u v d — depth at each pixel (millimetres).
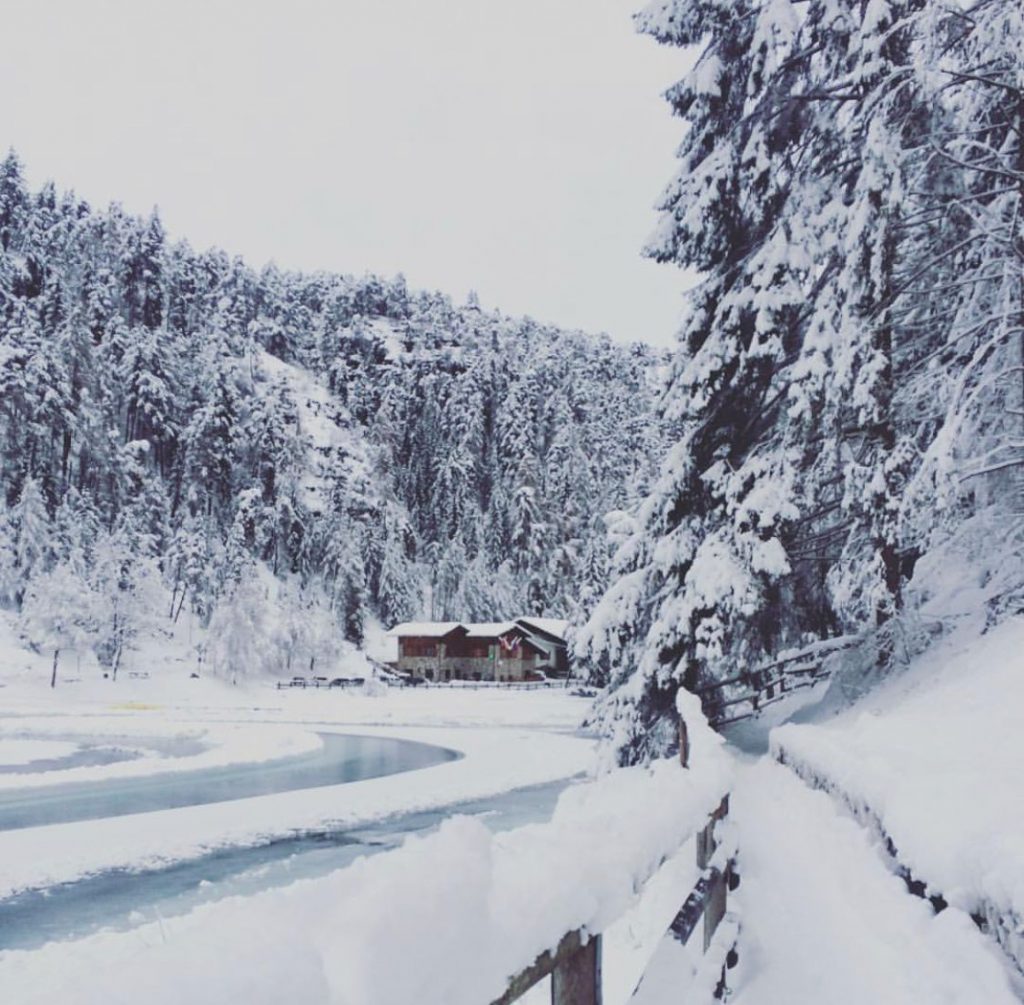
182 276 158000
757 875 5812
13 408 87562
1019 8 13242
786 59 17516
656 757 16578
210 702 66125
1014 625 13070
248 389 126875
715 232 17891
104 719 50844
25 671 66312
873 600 15688
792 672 20469
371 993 950
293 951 884
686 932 3328
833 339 15461
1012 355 15719
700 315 17812
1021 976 3029
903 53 16391
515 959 1395
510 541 116688
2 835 18188
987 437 15961
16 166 142625
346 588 94438
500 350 175125
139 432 110000
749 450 17719
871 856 5445
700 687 18312
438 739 41781
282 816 20828
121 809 22156
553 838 2121
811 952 4227
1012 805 3924
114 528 90188
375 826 20266
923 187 17109
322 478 119688
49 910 13203
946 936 3543
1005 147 16516
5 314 111438
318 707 61719
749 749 16312
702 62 17500
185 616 85688
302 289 195375
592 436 148875
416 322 181250
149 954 806
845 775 6746
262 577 97250
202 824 19656
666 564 16969
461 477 129375
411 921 1105
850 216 15500
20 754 35125
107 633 70125
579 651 17781
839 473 17094
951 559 18641
